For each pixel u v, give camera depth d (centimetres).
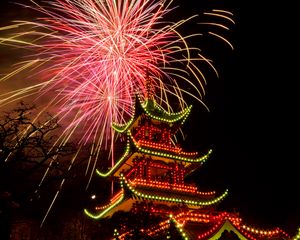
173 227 1848
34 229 3250
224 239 1864
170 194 2627
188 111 3102
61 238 3478
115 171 3066
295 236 1956
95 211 3148
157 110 3105
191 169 2997
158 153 2786
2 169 1705
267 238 1958
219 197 2738
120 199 2633
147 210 2384
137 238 1889
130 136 2769
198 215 2012
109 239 2202
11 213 1659
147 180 2633
